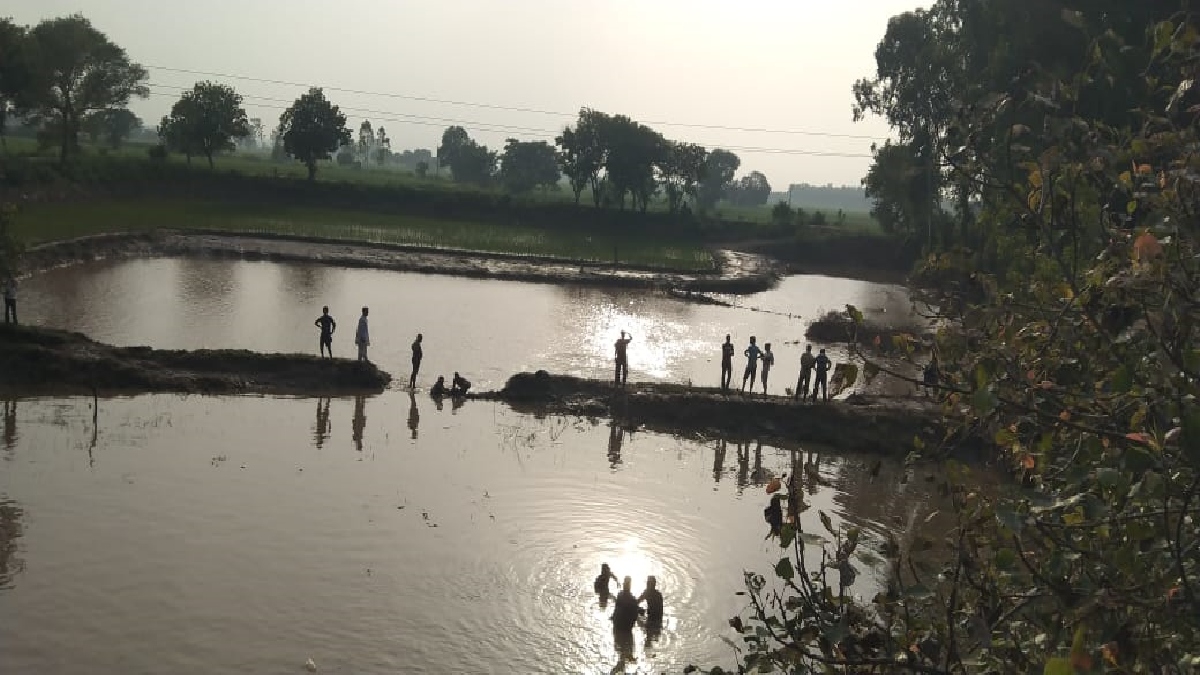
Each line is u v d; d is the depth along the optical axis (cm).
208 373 2653
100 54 9044
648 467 2186
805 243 8838
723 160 18075
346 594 1405
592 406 2669
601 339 3838
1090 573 486
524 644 1309
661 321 4472
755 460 2319
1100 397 493
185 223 6656
